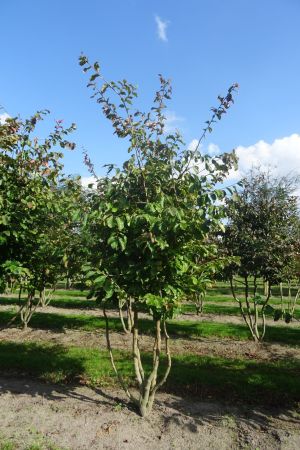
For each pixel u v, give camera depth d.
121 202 4.49
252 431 4.79
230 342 9.43
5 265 5.62
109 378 6.36
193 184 4.39
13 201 6.08
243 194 9.07
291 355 8.33
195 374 6.40
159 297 4.36
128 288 4.64
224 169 4.71
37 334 9.92
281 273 9.08
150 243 4.25
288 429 4.84
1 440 4.37
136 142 4.94
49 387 6.11
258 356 8.20
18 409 5.25
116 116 4.96
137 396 5.75
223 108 4.79
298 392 5.84
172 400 5.66
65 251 5.18
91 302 14.30
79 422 4.89
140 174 4.83
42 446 4.27
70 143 6.49
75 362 7.03
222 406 5.50
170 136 4.98
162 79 5.09
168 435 4.65
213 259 5.26
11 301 14.70
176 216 4.26
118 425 4.84
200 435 4.67
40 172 6.45
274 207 8.91
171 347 8.74
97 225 4.85
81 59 4.78
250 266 8.80
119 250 4.73
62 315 11.95
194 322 11.47
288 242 8.91
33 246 6.37
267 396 5.76
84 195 5.50
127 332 10.04
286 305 15.43
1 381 6.39
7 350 8.02
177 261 4.55
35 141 6.40
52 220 6.70
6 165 6.03
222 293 19.08
